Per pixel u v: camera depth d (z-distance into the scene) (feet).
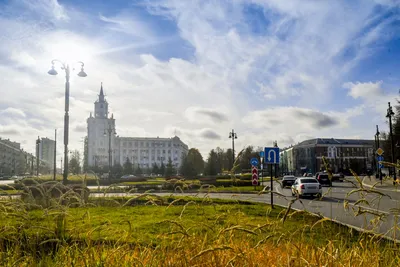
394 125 147.43
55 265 11.68
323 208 42.22
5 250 13.00
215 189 16.56
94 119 459.73
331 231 13.76
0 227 13.06
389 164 11.35
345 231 14.37
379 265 11.41
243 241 12.20
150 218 27.40
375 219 12.67
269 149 48.60
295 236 13.71
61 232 13.21
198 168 262.47
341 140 368.27
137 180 157.48
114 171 329.93
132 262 11.46
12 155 366.22
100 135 457.68
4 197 16.76
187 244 11.53
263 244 11.91
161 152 483.10
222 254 11.08
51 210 14.11
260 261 11.30
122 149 467.11
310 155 353.10
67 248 12.09
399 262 11.37
